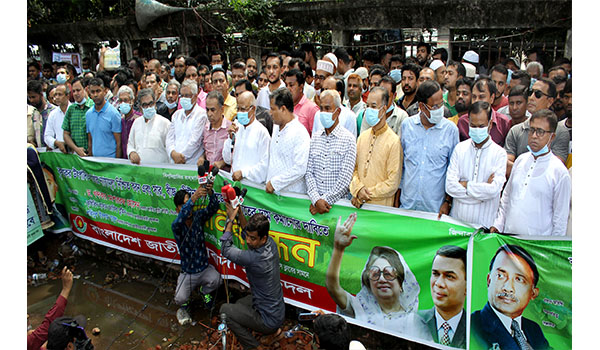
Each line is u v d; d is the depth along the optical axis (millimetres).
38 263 6109
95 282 5629
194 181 4996
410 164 4082
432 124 3980
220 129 5172
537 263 3355
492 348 3582
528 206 3494
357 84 5383
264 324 4090
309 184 4246
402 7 9180
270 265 4059
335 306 4262
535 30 8484
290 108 4309
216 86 6121
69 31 13836
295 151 4277
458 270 3623
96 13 14039
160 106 6504
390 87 4641
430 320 3799
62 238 6367
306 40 10891
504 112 5148
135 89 7133
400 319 3934
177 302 4652
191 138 5215
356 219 4020
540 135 3340
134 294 5305
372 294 4035
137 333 4621
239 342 4246
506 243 3428
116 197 5625
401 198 4219
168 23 11875
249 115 4547
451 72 5297
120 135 5859
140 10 11695
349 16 9773
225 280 4688
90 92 5656
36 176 5961
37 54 15039
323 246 4219
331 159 4148
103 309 5055
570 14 7965
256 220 3949
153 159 5551
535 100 4383
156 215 5355
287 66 6848
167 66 8516
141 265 5695
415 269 3797
